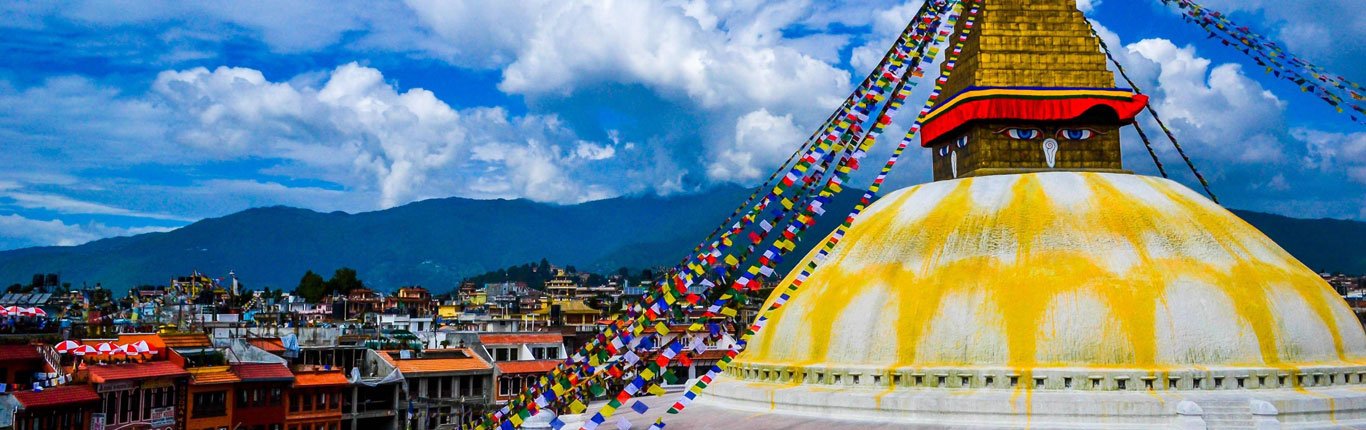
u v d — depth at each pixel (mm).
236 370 76188
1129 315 31734
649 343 31000
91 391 63531
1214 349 31422
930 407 31547
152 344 73812
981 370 31688
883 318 34062
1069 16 39125
